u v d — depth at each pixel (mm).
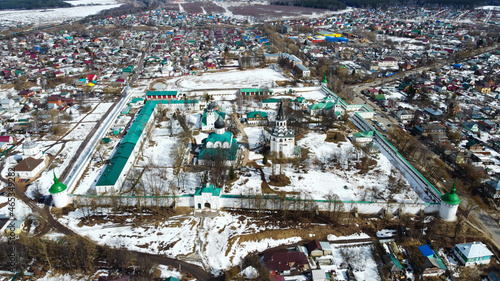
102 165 160875
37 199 135500
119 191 140000
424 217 126812
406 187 144500
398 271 103125
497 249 114062
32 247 103625
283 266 103250
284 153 169250
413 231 118750
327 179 151000
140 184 143375
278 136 165625
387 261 106062
